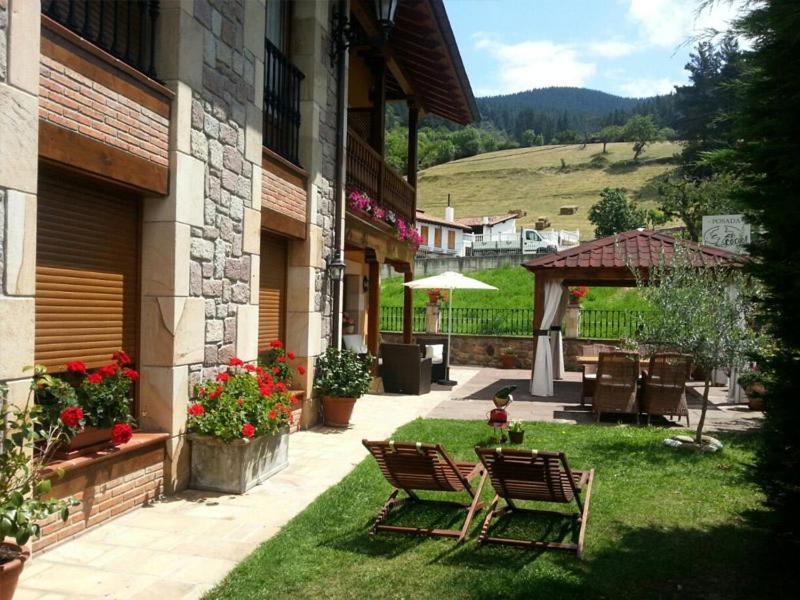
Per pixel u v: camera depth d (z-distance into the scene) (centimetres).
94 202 480
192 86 543
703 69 5425
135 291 530
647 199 6644
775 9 380
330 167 896
